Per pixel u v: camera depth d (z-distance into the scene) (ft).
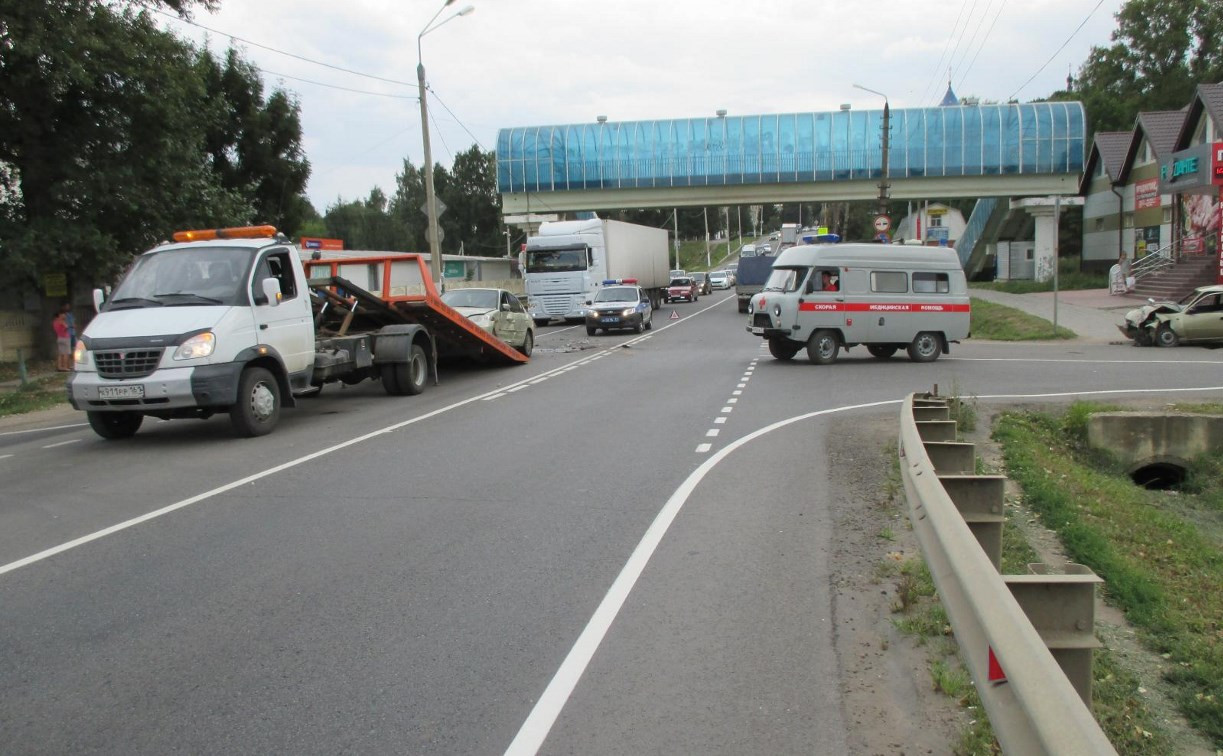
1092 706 13.55
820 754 12.32
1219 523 35.27
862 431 38.78
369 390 58.49
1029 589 11.30
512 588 19.24
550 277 124.88
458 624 17.21
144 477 31.55
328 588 19.35
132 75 75.15
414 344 55.26
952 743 12.53
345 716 13.55
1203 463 43.24
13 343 83.56
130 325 36.88
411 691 14.35
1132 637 17.47
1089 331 92.53
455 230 305.12
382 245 296.10
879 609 17.74
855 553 21.44
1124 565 21.22
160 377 36.11
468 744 12.69
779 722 13.23
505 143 172.45
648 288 157.07
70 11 71.26
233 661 15.61
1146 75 206.08
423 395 54.54
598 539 22.89
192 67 84.53
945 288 70.95
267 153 136.15
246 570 20.66
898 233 263.49
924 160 161.99
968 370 63.87
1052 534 24.03
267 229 42.68
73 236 74.02
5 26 66.49
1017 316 104.58
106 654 15.99
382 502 26.96
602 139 170.19
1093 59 216.74
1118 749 12.76
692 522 24.47
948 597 12.68
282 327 41.11
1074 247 195.93
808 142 164.96
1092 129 207.00
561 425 41.60
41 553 22.35
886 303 69.51
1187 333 77.97
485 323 70.95
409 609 18.03
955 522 13.38
